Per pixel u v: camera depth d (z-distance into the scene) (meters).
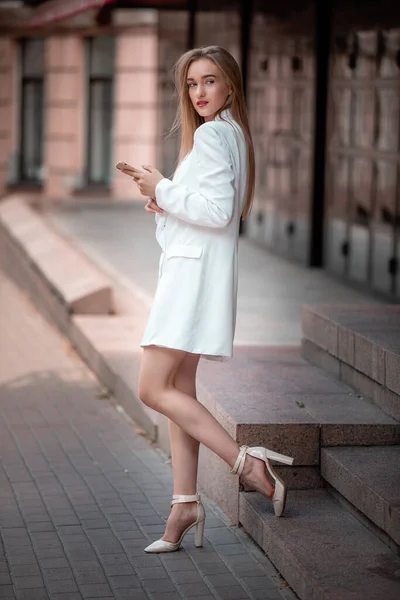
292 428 5.89
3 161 28.61
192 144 5.51
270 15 16.16
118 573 5.38
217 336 5.25
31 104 28.34
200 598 5.06
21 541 5.85
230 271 5.30
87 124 27.42
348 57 13.22
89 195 27.25
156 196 5.26
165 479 7.04
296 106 15.09
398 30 11.41
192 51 5.40
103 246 16.78
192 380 5.64
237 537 5.86
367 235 12.62
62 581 5.28
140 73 26.34
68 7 20.05
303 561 5.00
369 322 7.15
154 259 15.55
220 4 18.23
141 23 26.09
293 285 13.02
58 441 7.95
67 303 11.70
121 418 8.66
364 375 6.60
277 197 16.12
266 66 16.48
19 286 16.03
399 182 11.51
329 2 13.91
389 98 11.78
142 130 26.47
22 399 9.24
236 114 5.41
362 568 4.91
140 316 11.61
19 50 28.17
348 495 5.51
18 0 27.23
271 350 8.29
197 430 5.44
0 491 6.75
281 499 5.46
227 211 5.16
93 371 10.25
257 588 5.17
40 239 15.98
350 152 13.23
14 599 5.06
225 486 6.20
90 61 27.17
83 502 6.53
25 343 11.79
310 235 14.56
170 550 5.64
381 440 5.96
